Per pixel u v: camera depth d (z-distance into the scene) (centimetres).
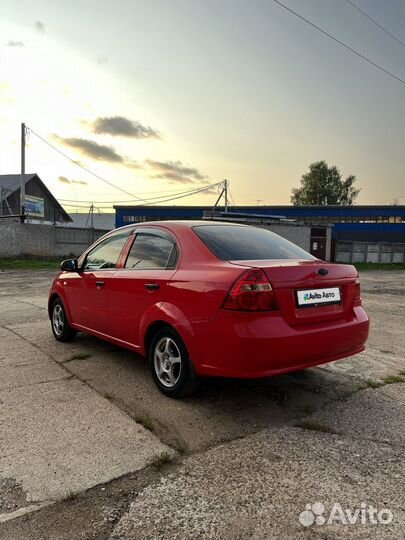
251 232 432
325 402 373
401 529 213
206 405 361
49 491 239
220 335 317
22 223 2359
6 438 298
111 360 482
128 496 236
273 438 305
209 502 232
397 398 385
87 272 498
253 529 212
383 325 734
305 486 247
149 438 301
